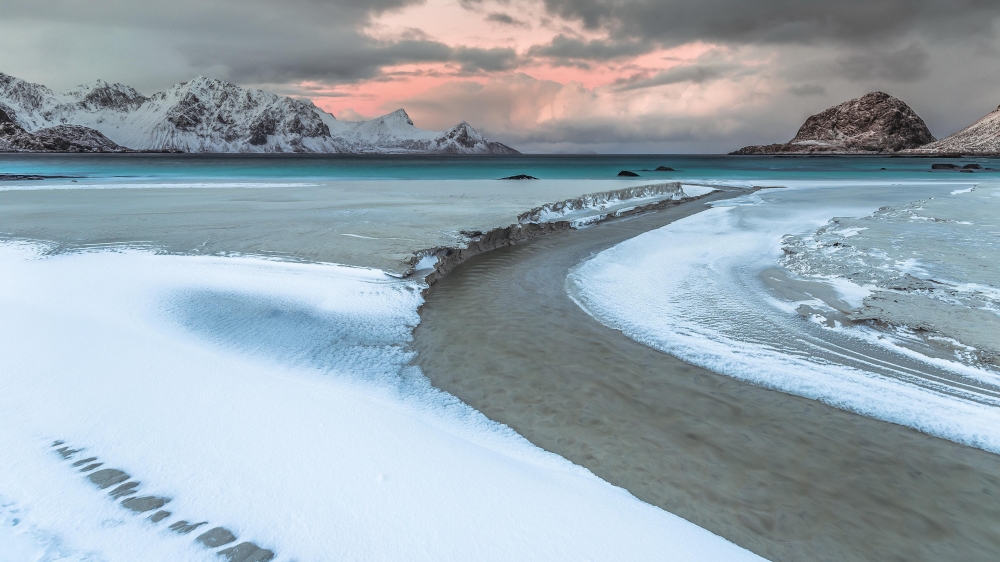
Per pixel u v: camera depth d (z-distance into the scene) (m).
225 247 10.73
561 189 26.56
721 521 3.45
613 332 7.03
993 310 7.25
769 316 7.66
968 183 34.72
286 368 5.56
